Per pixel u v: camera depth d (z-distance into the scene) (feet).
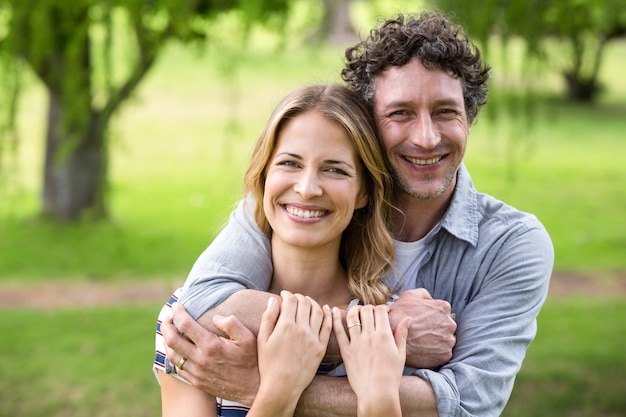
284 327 6.20
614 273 28.43
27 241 30.42
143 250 31.09
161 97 63.16
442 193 6.88
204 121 56.90
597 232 34.32
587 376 19.13
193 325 6.32
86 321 23.39
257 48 25.12
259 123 54.85
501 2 15.61
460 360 6.63
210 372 6.29
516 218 7.19
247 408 6.48
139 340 21.88
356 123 6.53
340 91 6.70
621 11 18.34
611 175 46.03
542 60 16.48
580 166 48.19
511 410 17.52
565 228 34.91
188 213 37.45
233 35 22.18
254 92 62.44
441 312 6.57
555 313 23.94
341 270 7.11
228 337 6.37
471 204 7.23
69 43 24.29
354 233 7.04
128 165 46.80
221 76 22.56
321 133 6.44
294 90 6.76
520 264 6.88
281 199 6.57
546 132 57.82
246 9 20.72
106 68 21.52
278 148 6.58
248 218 7.02
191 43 25.55
